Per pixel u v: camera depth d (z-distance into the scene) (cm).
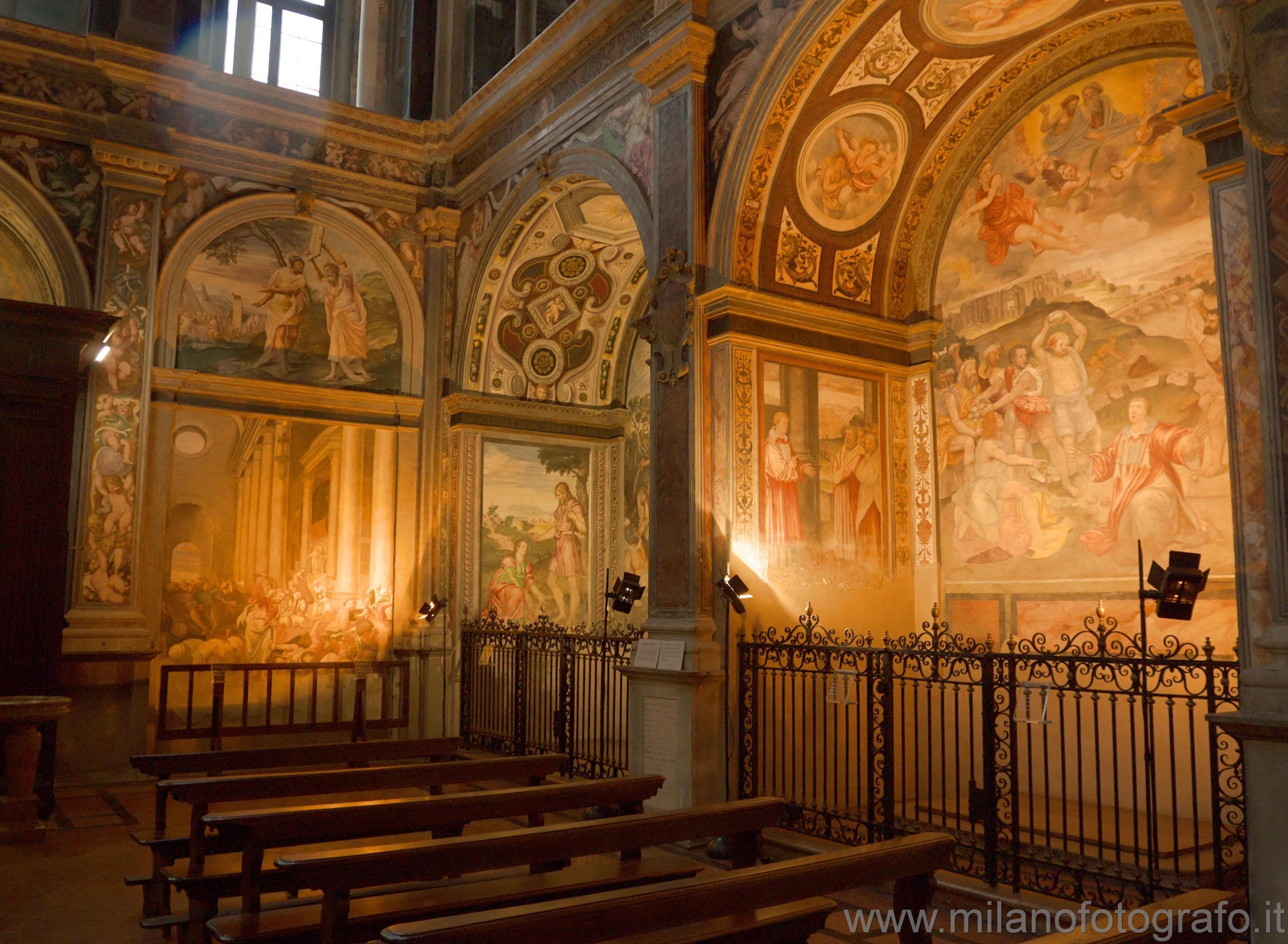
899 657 947
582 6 1184
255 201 1375
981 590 1051
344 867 446
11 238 1272
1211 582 876
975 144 1089
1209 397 886
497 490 1474
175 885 591
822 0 899
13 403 1129
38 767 1018
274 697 1345
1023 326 1037
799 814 886
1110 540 950
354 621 1409
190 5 1354
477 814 591
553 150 1269
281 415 1385
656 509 995
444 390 1482
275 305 1398
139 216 1280
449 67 1502
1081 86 1000
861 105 995
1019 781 998
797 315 1017
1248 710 559
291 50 1534
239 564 1345
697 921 416
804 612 993
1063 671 969
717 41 1011
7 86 1228
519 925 368
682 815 553
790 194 1002
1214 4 600
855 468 1054
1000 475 1043
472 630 1389
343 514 1416
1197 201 907
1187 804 880
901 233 1106
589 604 1534
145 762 757
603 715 1069
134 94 1291
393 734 1404
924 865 497
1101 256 977
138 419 1264
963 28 943
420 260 1494
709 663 916
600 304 1531
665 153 1032
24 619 1112
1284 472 556
